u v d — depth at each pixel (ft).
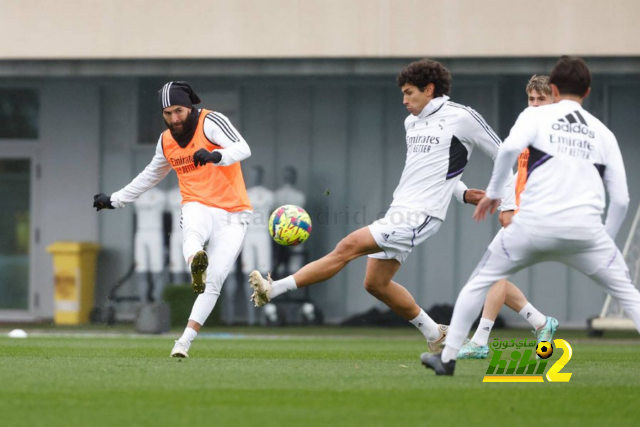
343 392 59.00
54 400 54.90
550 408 53.21
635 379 69.10
